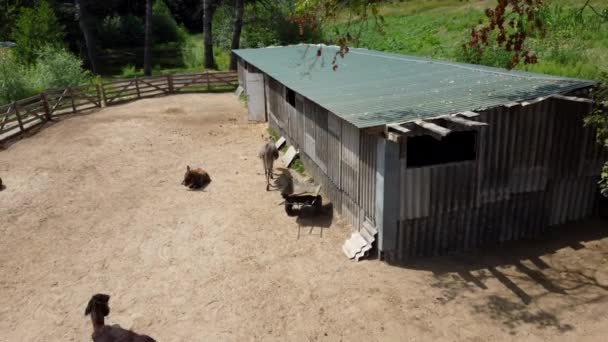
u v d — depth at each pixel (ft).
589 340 23.31
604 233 33.58
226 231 36.94
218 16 156.04
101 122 72.95
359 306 26.84
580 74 57.62
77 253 34.68
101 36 164.66
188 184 46.21
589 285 27.66
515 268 29.91
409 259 31.40
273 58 74.33
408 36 104.99
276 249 33.81
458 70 44.37
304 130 47.55
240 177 48.60
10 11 135.33
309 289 28.76
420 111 30.01
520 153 31.68
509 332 24.12
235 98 91.71
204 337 25.31
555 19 71.31
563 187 34.09
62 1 161.99
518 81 35.86
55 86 90.68
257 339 24.94
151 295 29.14
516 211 33.09
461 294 27.35
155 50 164.96
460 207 31.32
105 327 20.06
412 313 25.93
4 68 86.33
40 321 27.32
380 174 29.55
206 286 29.78
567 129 32.42
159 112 79.51
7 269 32.81
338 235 35.32
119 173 50.88
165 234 36.99
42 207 42.78
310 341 24.52
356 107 33.14
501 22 32.96
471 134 30.96
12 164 54.75
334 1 33.96
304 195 37.81
